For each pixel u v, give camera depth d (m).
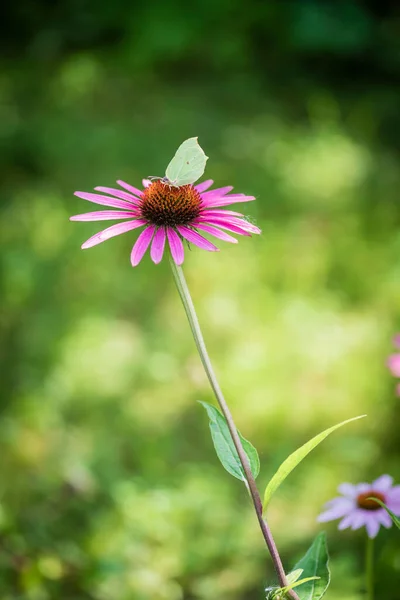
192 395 2.19
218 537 1.69
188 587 1.62
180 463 1.96
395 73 4.75
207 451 2.00
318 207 3.18
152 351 2.36
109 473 1.88
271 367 2.27
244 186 3.35
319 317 2.51
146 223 1.12
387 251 2.81
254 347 2.38
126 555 1.62
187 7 5.04
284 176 3.44
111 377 2.25
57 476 1.84
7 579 1.51
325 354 2.33
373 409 2.08
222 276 2.70
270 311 2.54
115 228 1.12
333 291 2.65
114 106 4.20
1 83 4.54
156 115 4.09
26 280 2.65
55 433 2.04
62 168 3.51
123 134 3.79
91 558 1.58
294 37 4.82
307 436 2.03
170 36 4.77
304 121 4.14
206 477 1.88
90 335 2.41
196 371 2.27
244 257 2.79
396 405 2.05
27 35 5.22
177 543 1.67
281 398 2.15
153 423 2.09
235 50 4.75
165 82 4.54
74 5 5.23
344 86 4.67
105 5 5.20
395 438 1.96
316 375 2.25
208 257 2.79
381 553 1.57
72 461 1.92
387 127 4.07
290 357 2.32
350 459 1.92
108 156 3.60
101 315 2.52
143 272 2.73
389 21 5.05
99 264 2.76
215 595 1.60
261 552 1.67
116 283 2.67
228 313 2.53
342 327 2.46
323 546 1.13
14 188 3.33
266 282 2.69
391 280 2.64
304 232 2.96
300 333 2.43
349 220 3.06
